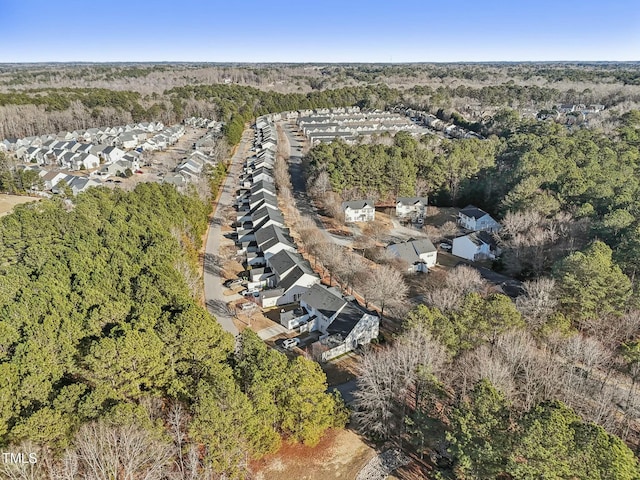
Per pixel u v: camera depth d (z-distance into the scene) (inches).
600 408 1204.5
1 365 1082.7
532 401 1211.2
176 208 2581.2
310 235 2755.9
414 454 1268.5
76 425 1043.9
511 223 2429.9
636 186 2508.6
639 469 884.0
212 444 1059.3
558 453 901.8
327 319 1846.7
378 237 2878.9
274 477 1188.5
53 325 1315.2
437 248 2778.1
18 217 2037.4
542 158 2908.5
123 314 1450.5
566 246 2132.1
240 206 3341.5
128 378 1186.6
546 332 1487.5
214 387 1119.0
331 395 1291.8
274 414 1202.6
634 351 1358.3
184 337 1298.0
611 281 1633.9
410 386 1439.5
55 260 1782.7
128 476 959.6
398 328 1873.8
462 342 1411.2
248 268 2421.3
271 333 1886.1
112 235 2030.0
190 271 2009.1
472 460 1021.2
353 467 1224.2
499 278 2297.0
